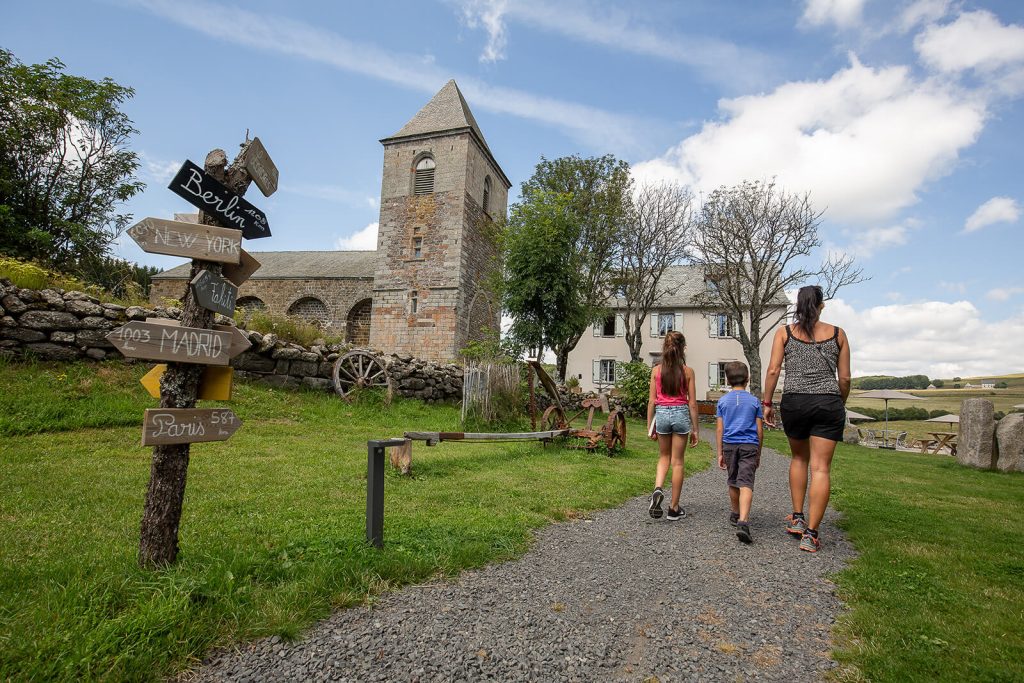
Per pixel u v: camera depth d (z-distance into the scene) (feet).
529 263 70.23
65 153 63.52
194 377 8.58
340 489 15.46
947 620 8.46
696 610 8.91
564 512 14.89
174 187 8.38
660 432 15.12
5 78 57.93
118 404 22.36
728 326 103.24
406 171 93.15
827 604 9.27
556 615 8.45
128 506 12.21
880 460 37.22
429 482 17.40
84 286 29.40
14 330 22.91
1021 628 8.15
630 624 8.30
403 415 34.32
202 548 9.43
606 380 114.52
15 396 20.48
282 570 8.89
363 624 7.76
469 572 10.02
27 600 7.28
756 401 13.91
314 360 34.01
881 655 7.27
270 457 19.40
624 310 113.91
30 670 5.77
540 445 28.43
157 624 6.82
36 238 52.80
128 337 7.69
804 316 13.07
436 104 96.27
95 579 7.85
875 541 13.03
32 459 15.89
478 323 95.61
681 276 120.47
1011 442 31.35
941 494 21.20
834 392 12.43
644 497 17.94
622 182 90.02
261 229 9.77
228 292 8.96
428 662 6.87
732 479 13.84
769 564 11.31
